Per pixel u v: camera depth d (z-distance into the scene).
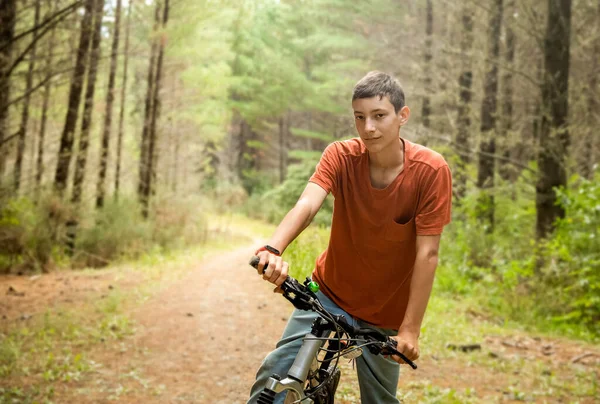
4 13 10.90
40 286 10.45
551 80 11.27
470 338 7.73
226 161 47.62
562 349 7.73
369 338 2.38
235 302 8.77
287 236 2.45
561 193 10.60
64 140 14.58
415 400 4.89
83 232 15.62
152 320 7.67
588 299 9.59
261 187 45.88
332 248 2.88
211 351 6.26
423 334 7.44
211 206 33.44
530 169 11.59
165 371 5.65
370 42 24.28
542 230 11.23
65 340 6.67
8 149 13.39
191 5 17.69
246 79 41.34
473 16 15.24
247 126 55.25
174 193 21.25
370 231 2.75
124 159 23.98
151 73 20.41
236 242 24.03
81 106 18.03
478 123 15.70
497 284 11.19
